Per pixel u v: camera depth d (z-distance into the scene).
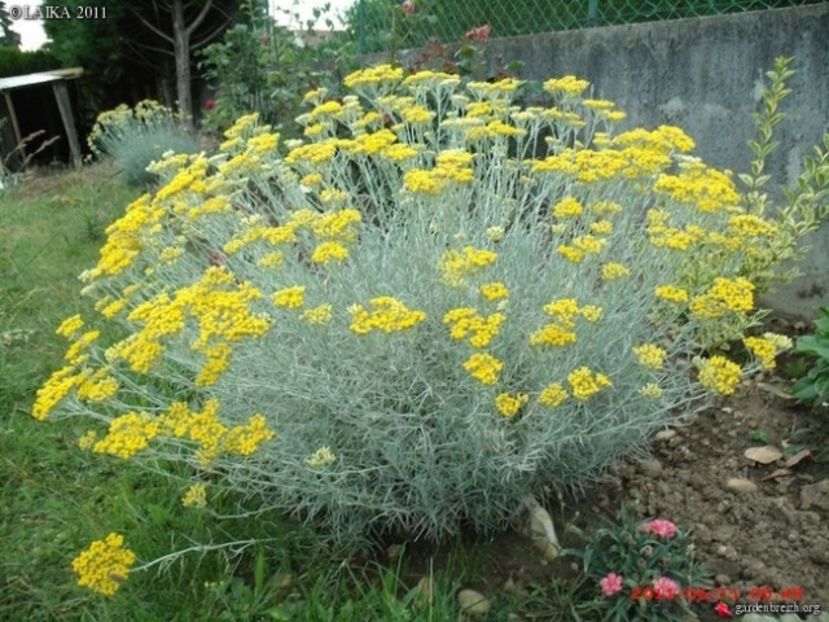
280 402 2.13
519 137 2.72
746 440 2.55
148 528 2.25
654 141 2.44
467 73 4.80
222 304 1.83
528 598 1.95
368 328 1.76
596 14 4.17
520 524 2.20
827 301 3.17
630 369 2.20
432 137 2.92
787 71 2.92
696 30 3.45
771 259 2.97
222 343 1.84
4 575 2.15
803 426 2.56
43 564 2.21
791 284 3.28
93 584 1.71
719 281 1.90
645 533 1.95
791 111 3.15
